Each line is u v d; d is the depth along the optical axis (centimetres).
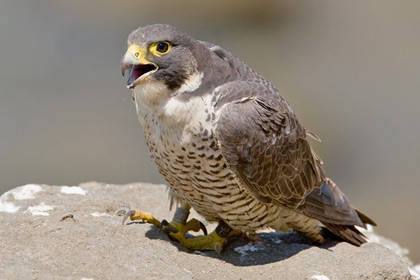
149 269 755
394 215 1758
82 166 1780
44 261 741
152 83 801
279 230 908
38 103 2017
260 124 818
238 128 802
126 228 847
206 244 862
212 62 828
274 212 876
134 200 1023
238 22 2747
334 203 904
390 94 2261
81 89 2102
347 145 2000
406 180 1864
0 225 799
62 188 975
